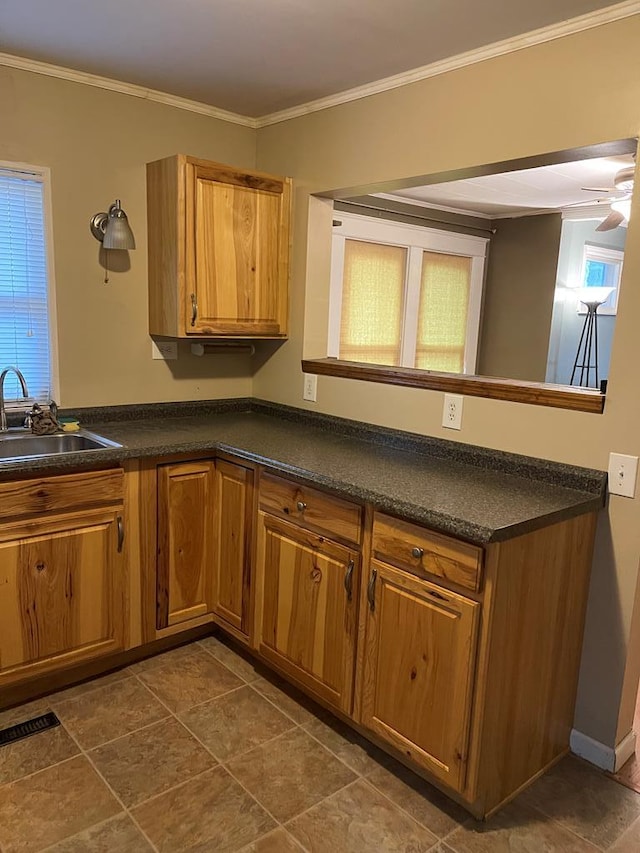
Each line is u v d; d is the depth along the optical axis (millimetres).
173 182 2611
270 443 2547
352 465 2227
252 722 2223
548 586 1834
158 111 2781
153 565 2508
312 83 2533
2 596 2131
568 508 1809
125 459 2342
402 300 4559
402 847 1718
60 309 2658
